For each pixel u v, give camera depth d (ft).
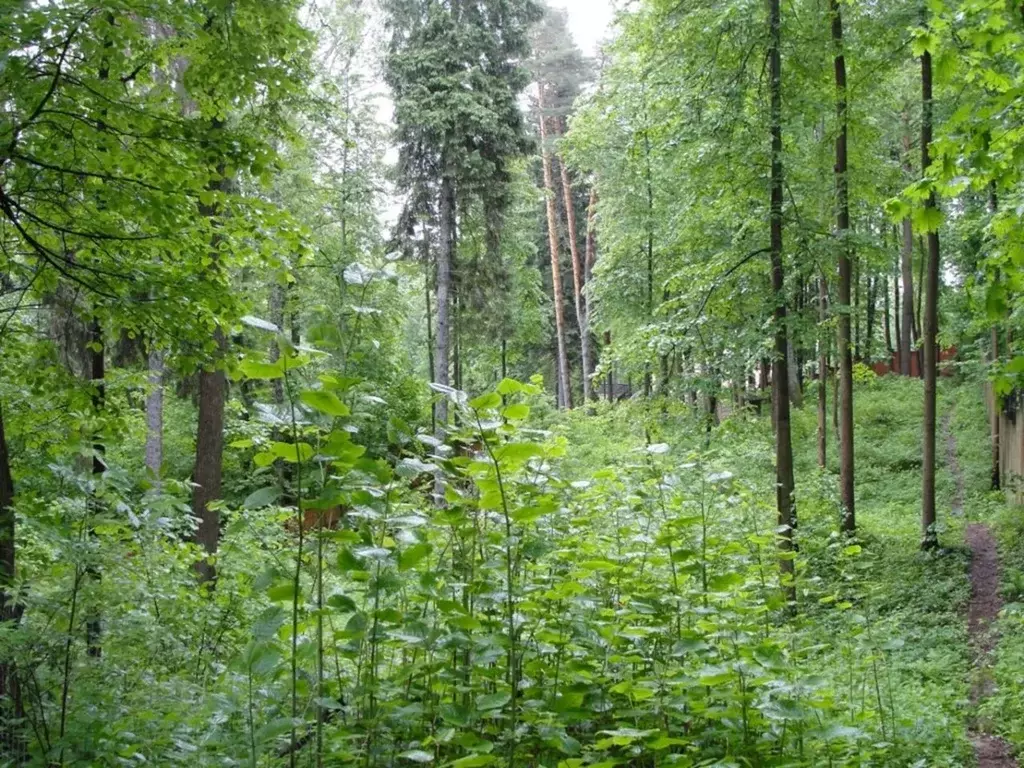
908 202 14.73
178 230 21.25
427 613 13.23
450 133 69.82
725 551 15.76
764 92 43.78
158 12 17.07
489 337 76.28
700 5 42.68
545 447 12.62
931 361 47.70
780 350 42.68
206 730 12.98
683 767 11.44
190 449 67.97
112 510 15.11
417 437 11.37
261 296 44.19
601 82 66.33
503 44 74.28
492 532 12.20
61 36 16.70
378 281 12.46
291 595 10.22
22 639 12.69
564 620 13.06
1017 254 13.85
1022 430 54.29
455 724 10.37
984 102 13.97
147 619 15.26
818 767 14.88
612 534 16.07
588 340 115.55
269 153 20.47
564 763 10.37
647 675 13.79
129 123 19.08
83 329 28.91
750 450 55.52
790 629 18.25
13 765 12.36
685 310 46.37
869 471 71.26
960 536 48.65
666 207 69.41
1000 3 13.98
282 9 19.75
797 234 43.65
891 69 45.93
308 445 10.05
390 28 73.20
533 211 120.06
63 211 20.08
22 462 22.02
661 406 46.14
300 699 11.88
